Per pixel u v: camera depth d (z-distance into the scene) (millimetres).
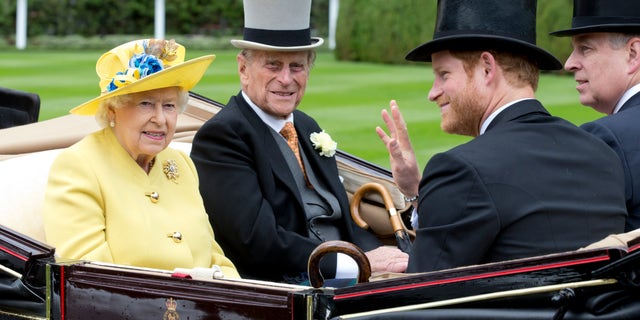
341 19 26125
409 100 16891
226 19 33656
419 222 4023
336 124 14086
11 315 4105
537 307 3459
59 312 4004
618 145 4508
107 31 33312
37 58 25703
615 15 4801
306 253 5004
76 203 4344
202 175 5047
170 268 4473
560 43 21391
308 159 5379
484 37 4059
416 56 4324
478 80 4125
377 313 3562
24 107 6664
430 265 3846
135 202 4473
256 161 5094
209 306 3748
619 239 3516
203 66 4516
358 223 5414
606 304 3400
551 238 3842
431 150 11984
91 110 4609
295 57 5180
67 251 4262
